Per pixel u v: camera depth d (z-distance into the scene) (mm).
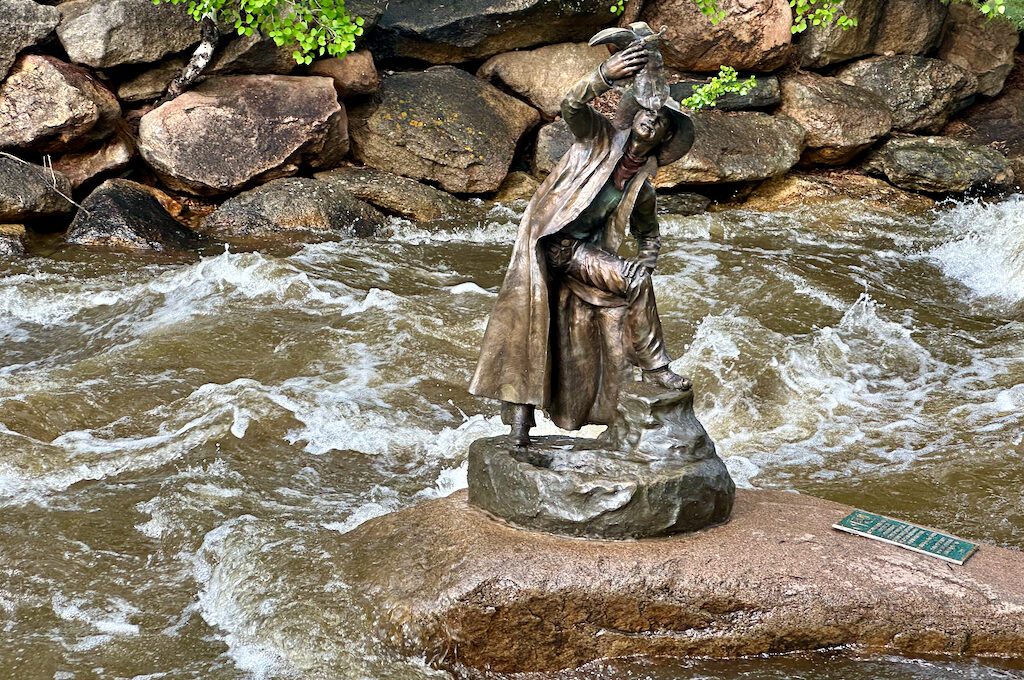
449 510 5266
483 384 5160
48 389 7734
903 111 15875
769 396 8484
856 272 11914
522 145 14797
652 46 4891
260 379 8242
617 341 5219
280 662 4688
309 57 11570
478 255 12062
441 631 4625
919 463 7309
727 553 4875
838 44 15719
